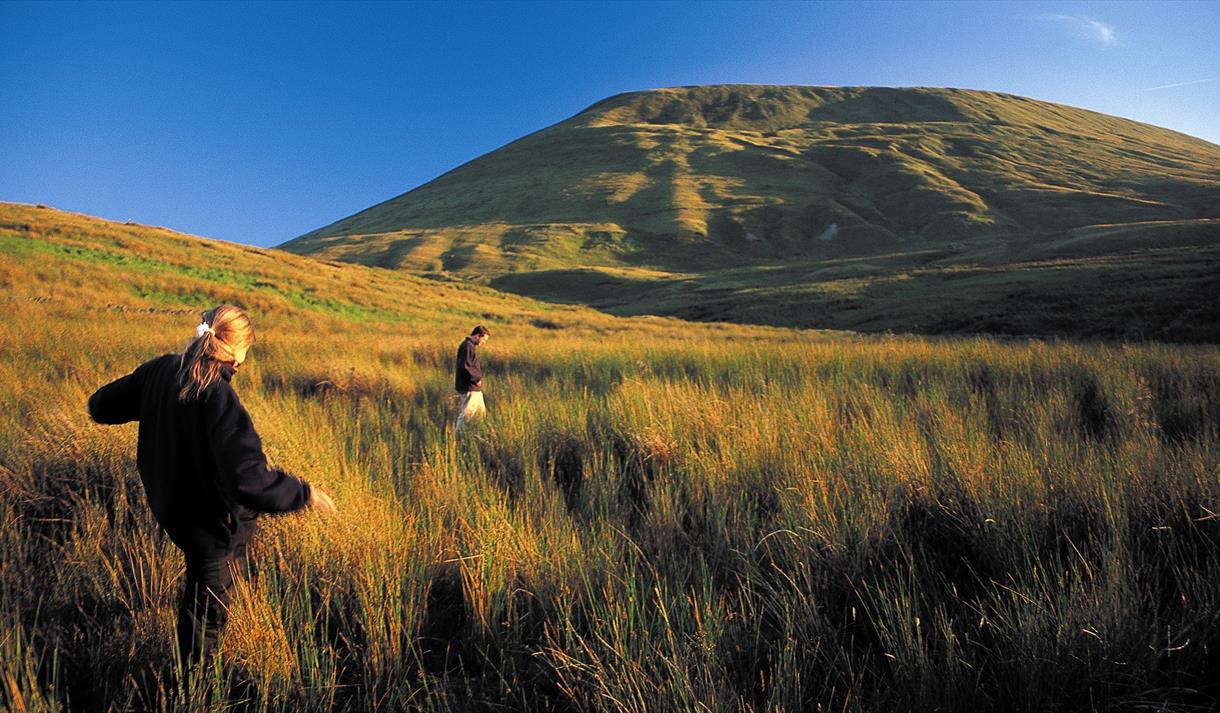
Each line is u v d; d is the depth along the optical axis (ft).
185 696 6.92
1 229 101.96
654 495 12.82
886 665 7.80
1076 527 10.53
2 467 12.32
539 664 8.06
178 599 8.96
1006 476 11.84
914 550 10.43
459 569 10.04
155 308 77.97
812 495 11.48
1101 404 23.06
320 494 7.88
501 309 153.38
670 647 7.51
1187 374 27.22
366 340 56.03
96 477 12.98
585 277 339.16
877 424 16.62
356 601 9.03
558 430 18.49
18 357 29.22
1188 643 7.32
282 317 88.48
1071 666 7.23
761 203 465.06
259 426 14.16
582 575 9.22
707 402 19.04
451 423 22.00
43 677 7.59
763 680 7.42
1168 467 12.22
